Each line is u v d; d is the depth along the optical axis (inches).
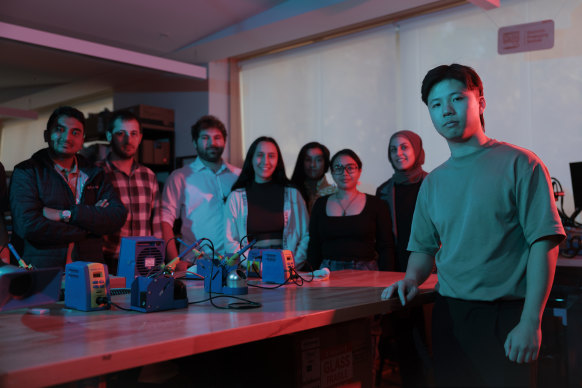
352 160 116.1
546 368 86.5
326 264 113.7
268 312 53.8
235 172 145.1
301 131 207.3
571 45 143.6
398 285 64.2
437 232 66.3
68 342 40.3
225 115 226.5
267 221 116.7
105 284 57.1
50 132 100.0
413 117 174.2
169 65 170.7
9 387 32.3
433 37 169.5
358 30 188.1
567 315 93.7
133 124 122.4
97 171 105.9
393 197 121.8
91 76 254.1
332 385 63.9
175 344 41.1
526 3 150.7
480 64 160.1
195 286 78.3
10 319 50.7
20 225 94.0
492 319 55.1
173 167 234.1
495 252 55.3
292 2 171.8
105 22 187.2
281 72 213.8
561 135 145.7
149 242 79.9
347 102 192.1
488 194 55.4
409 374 75.1
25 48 210.5
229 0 169.8
